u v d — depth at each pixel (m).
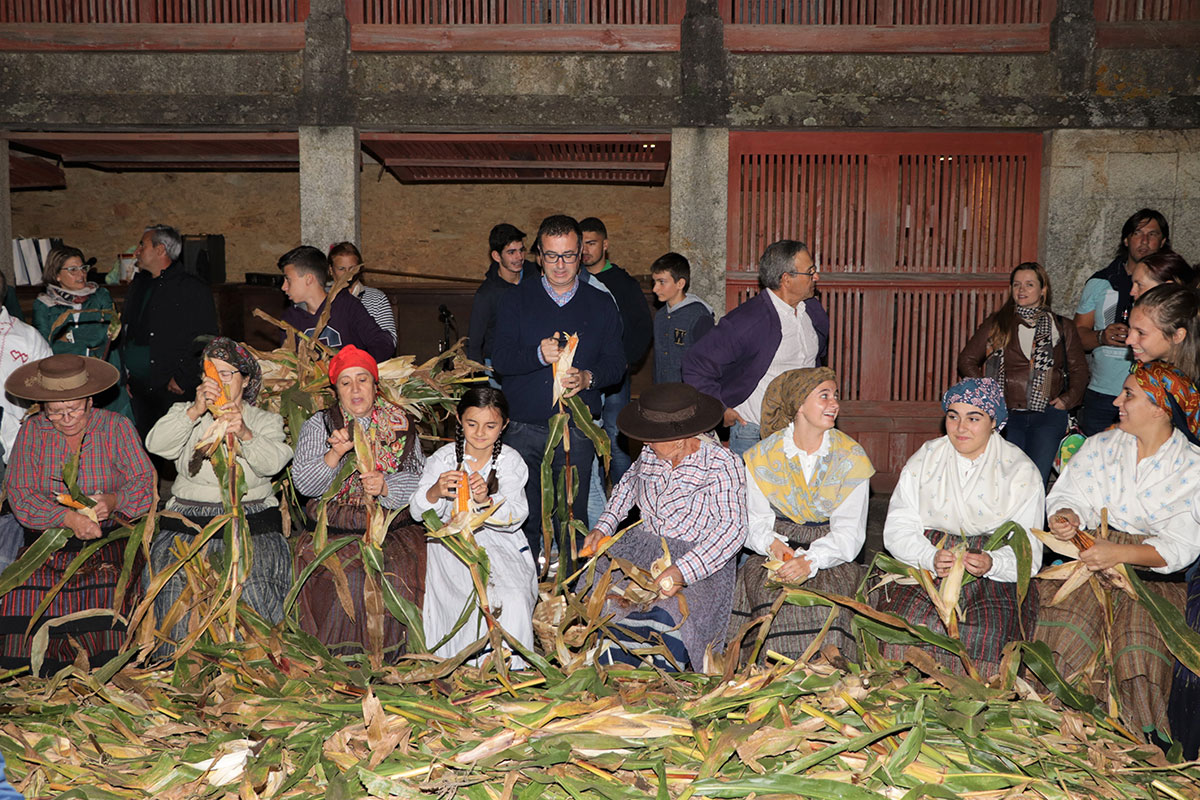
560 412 4.46
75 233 10.88
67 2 7.04
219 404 3.84
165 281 5.78
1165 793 2.90
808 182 7.20
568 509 4.54
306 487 4.08
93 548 3.79
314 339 4.87
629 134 7.34
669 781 2.72
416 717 3.02
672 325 6.25
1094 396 5.66
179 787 2.73
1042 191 7.12
